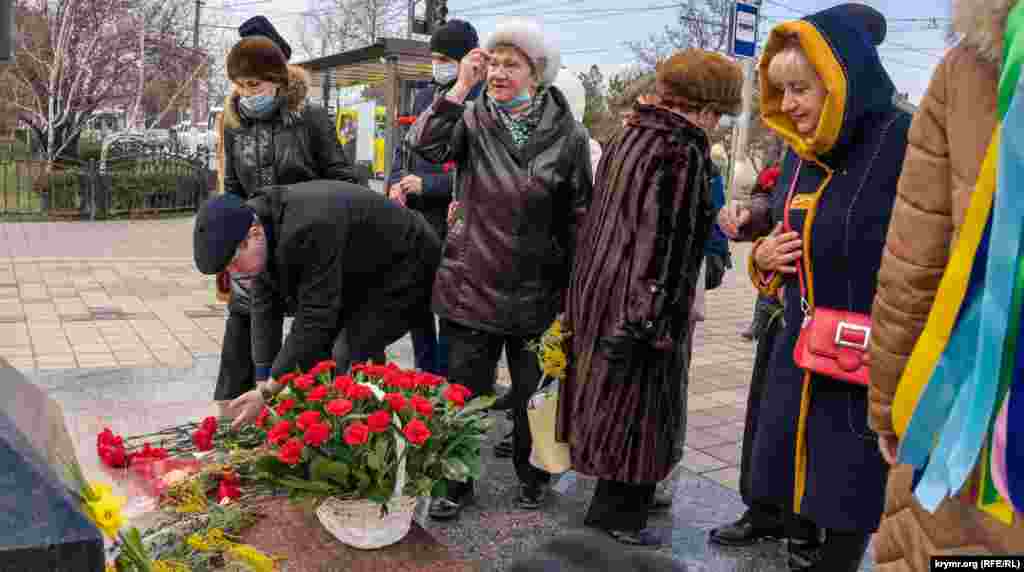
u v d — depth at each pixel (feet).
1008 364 4.49
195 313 23.50
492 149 9.91
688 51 9.00
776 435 8.05
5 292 25.34
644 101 9.33
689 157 8.59
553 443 9.74
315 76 47.83
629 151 8.86
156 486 8.29
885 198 7.18
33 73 56.90
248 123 12.14
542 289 10.19
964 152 4.71
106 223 46.85
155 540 7.12
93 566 2.90
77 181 48.06
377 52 36.24
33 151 57.52
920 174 4.99
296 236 9.29
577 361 9.28
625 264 8.73
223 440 9.57
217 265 8.83
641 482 9.17
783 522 9.74
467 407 8.17
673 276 8.59
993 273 4.43
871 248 7.19
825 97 7.37
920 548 5.25
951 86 4.82
